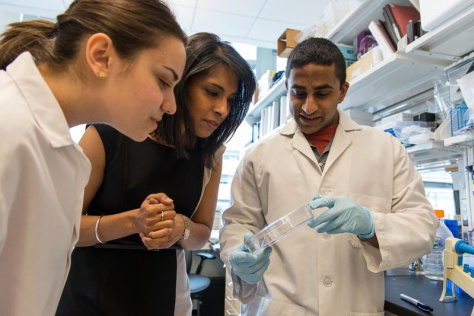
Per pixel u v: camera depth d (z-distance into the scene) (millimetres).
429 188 2232
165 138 950
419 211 972
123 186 918
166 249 976
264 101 2965
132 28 577
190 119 941
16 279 530
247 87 993
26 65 548
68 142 580
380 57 1421
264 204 1130
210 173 1104
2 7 3168
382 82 1531
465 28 1047
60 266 632
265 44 3822
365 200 1014
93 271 882
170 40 615
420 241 898
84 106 604
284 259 1012
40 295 562
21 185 505
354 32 1754
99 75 569
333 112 1063
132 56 583
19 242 526
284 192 1063
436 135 1296
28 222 524
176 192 990
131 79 590
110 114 614
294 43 2221
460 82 1136
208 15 3178
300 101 1050
